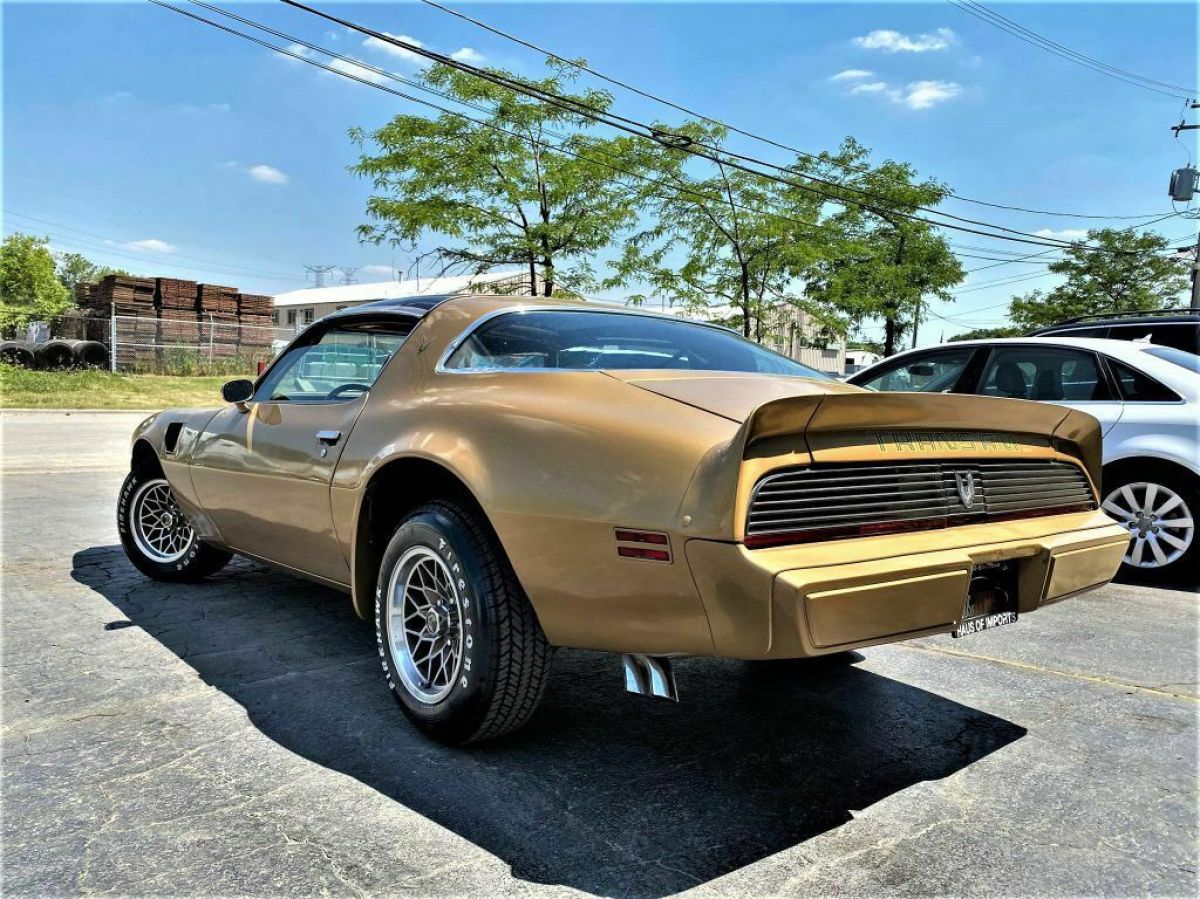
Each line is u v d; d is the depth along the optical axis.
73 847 2.04
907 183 23.39
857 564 2.06
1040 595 2.54
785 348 23.12
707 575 2.01
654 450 2.17
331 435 3.14
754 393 2.46
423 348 3.03
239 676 3.23
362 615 3.04
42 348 24.56
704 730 2.87
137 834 2.10
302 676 3.25
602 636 2.26
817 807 2.34
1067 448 2.87
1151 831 2.25
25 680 3.14
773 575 1.93
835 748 2.74
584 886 1.93
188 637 3.69
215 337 28.52
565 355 2.80
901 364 6.25
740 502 1.98
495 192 16.12
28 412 17.09
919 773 2.57
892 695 3.24
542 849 2.08
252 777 2.42
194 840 2.08
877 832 2.21
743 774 2.54
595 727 2.87
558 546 2.28
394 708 2.97
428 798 2.33
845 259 22.47
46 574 4.74
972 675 3.48
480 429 2.55
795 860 2.07
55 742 2.62
